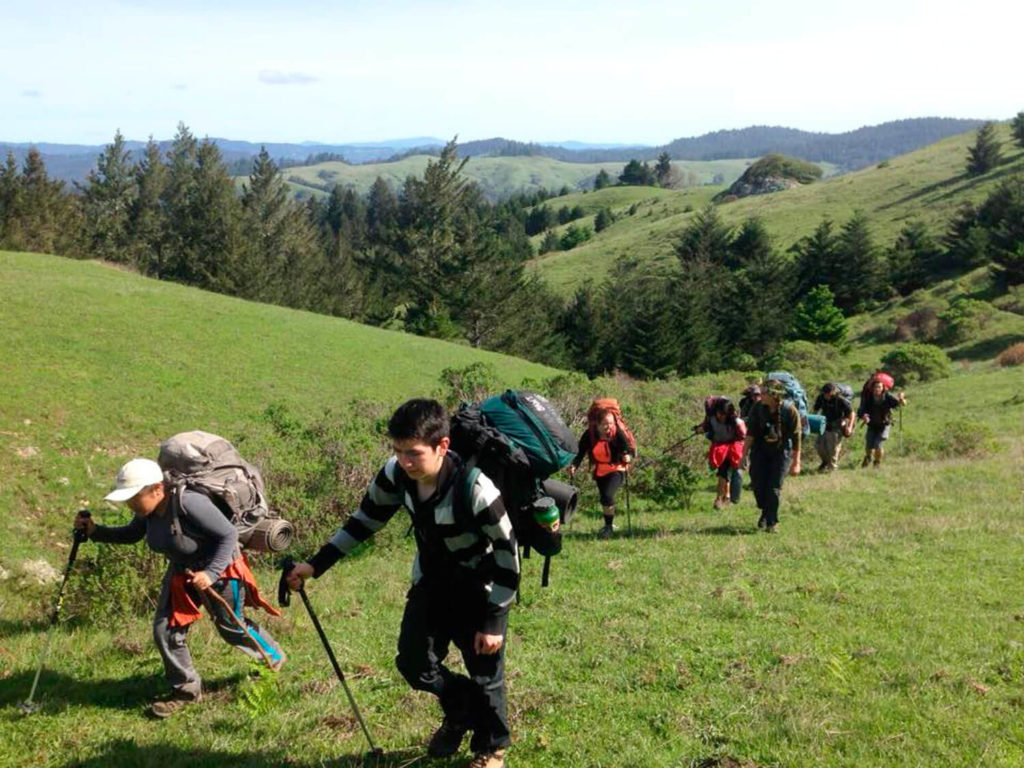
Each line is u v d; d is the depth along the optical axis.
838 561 8.92
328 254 98.31
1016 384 33.91
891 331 66.94
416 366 34.22
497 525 3.82
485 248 65.62
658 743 4.70
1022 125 115.44
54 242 73.94
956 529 10.13
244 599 5.82
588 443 11.39
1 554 15.27
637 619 7.00
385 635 6.80
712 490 15.28
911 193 112.56
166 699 5.42
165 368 26.56
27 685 5.89
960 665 5.71
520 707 5.23
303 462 12.66
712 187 188.62
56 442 20.05
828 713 4.95
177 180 103.25
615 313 70.25
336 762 4.54
